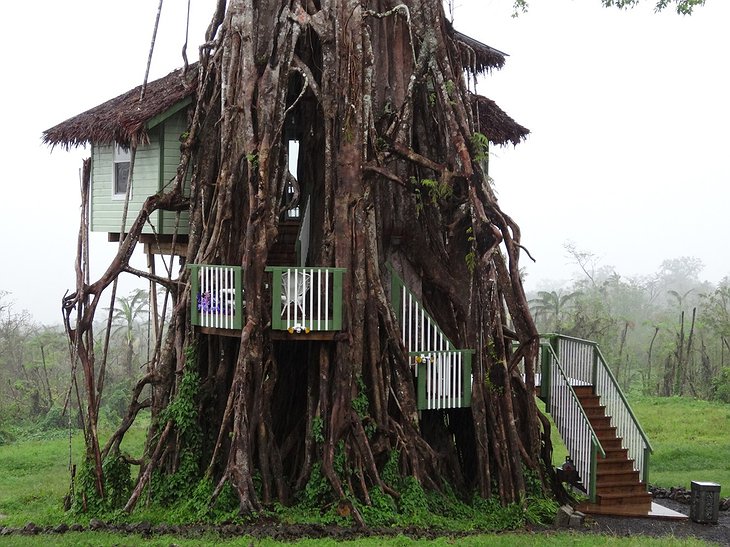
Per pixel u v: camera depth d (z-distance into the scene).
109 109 21.98
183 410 18.11
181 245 21.56
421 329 19.11
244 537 15.52
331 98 18.62
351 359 17.59
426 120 20.25
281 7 19.28
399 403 18.22
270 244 17.83
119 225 22.42
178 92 20.91
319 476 17.31
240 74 18.95
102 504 18.16
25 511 20.27
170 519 16.92
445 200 19.64
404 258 19.86
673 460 27.45
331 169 18.48
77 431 40.91
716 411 38.94
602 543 15.41
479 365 18.73
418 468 18.06
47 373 54.91
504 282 19.17
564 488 19.55
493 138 24.88
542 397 20.61
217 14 20.55
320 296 17.25
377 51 20.00
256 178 17.81
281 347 19.17
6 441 39.50
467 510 18.11
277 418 18.89
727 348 56.41
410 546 14.98
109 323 19.47
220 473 17.92
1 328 59.22
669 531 17.53
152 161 21.39
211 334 18.31
